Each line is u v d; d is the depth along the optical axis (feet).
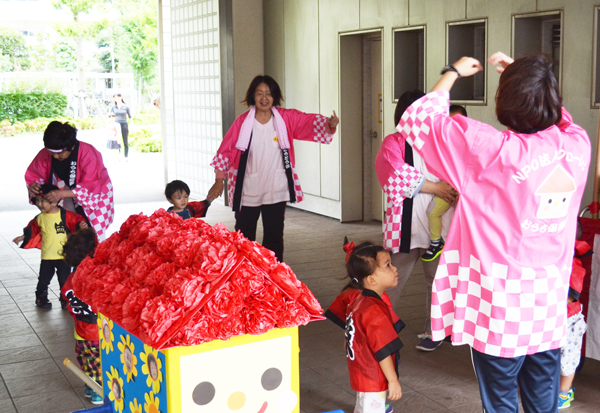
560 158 6.19
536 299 6.28
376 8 23.68
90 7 87.86
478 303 6.43
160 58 35.60
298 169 29.66
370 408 9.11
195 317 4.99
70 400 11.06
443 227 12.14
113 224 26.63
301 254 21.36
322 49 26.86
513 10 18.30
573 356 10.13
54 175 16.28
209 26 30.83
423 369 12.11
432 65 21.43
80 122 83.41
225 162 17.19
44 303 16.30
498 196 6.19
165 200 32.37
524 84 6.26
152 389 5.30
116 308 5.68
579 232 10.78
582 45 16.56
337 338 13.92
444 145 6.30
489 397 6.70
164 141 36.32
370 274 8.98
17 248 22.93
